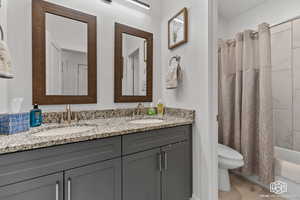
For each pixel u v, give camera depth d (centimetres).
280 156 204
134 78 179
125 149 104
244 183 185
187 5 155
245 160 184
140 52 183
